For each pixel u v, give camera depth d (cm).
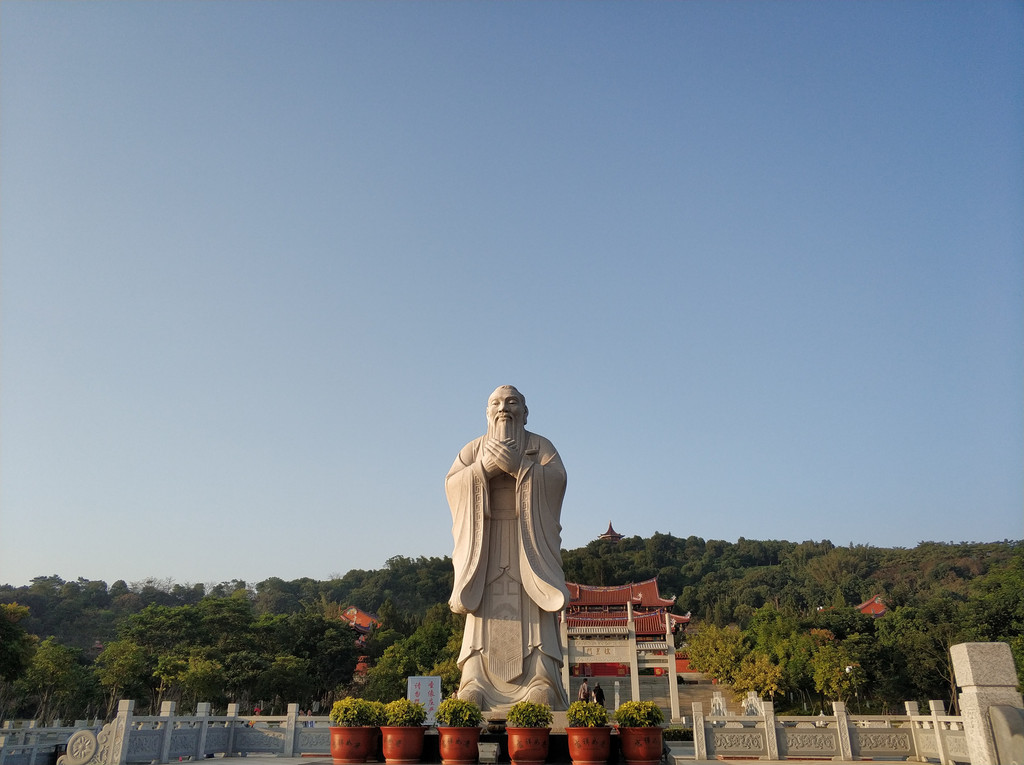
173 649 7050
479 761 1858
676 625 8425
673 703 6247
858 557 18075
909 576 16662
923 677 7075
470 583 2173
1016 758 1168
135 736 1948
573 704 1811
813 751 2244
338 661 8119
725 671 7538
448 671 7050
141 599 14525
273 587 18562
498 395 2375
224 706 6994
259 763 2048
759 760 2225
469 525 2252
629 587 8688
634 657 6250
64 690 6606
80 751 1905
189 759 2189
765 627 8225
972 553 17738
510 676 2084
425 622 10631
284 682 6994
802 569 17650
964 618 5775
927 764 2145
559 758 1881
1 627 4606
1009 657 1263
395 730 1800
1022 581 5416
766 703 2297
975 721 1240
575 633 6391
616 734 1856
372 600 16975
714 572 17962
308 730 2406
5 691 6525
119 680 6469
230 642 7281
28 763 2342
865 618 8075
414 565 18950
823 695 7275
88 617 12875
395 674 7762
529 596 2170
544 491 2252
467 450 2414
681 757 2255
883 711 7138
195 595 15862
